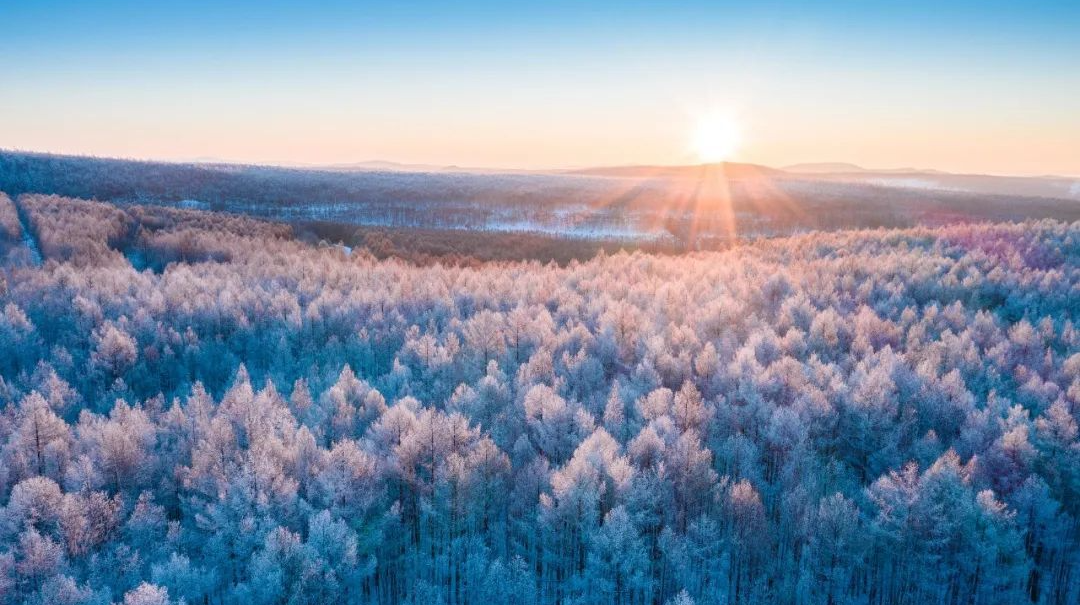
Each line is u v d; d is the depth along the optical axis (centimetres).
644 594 3581
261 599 3102
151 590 2702
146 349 6347
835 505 3581
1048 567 3591
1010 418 4034
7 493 3631
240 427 4431
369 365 6500
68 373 5875
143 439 4084
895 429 4325
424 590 3697
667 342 6091
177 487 3884
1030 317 6762
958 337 5712
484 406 4800
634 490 3631
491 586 3606
